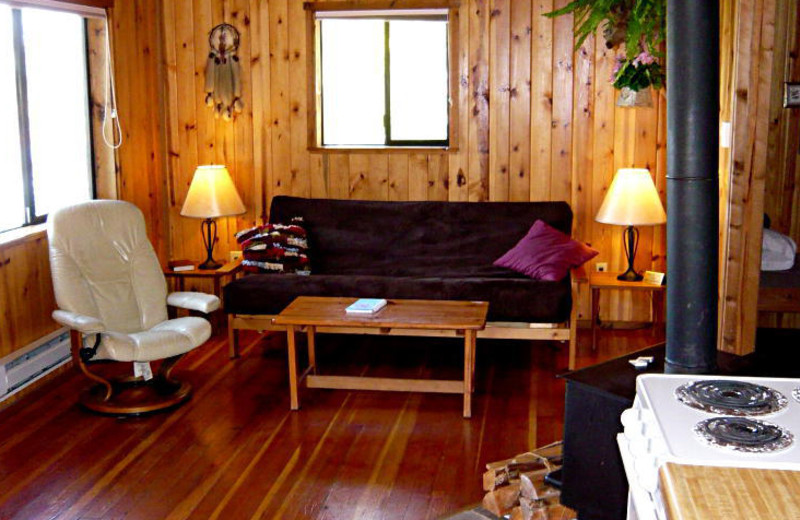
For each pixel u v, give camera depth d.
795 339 4.93
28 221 4.62
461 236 5.35
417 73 5.64
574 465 2.54
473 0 5.37
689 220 2.39
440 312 4.17
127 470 3.50
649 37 3.37
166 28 5.70
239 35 5.64
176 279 5.54
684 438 1.59
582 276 4.72
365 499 3.23
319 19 5.59
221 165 5.77
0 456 3.63
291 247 5.20
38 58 4.69
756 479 1.41
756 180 3.52
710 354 2.48
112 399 4.20
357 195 5.70
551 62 5.36
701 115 2.34
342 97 5.74
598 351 5.07
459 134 5.52
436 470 3.48
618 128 5.37
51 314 4.41
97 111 5.12
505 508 3.04
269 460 3.59
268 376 4.68
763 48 3.41
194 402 4.28
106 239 4.48
